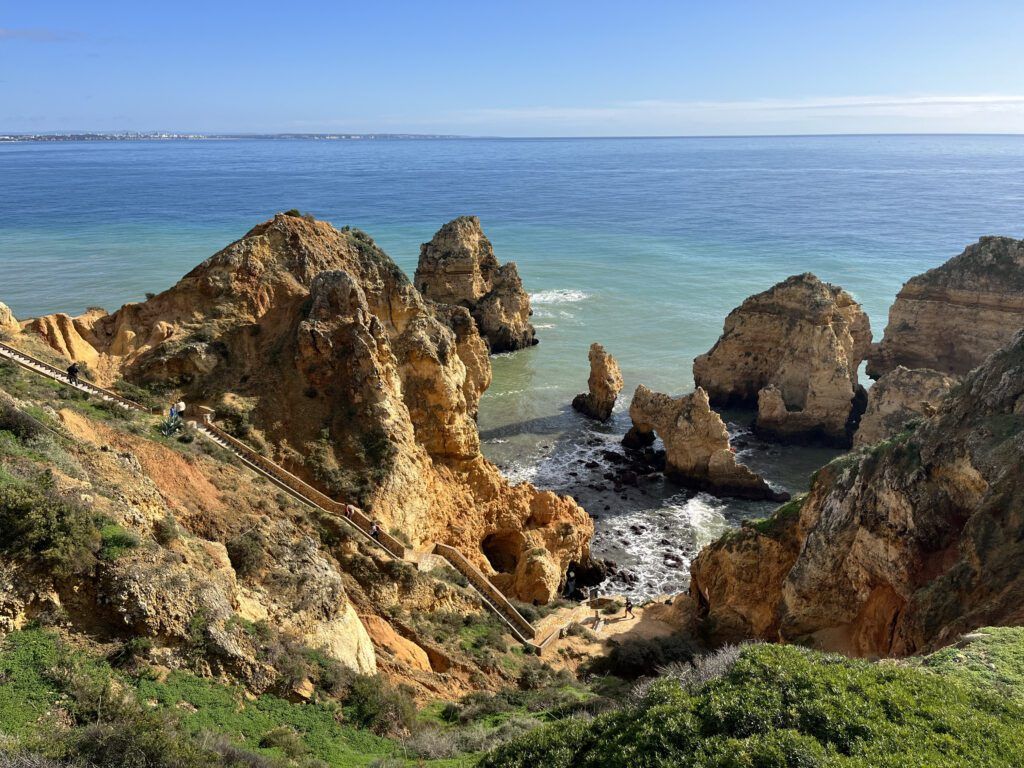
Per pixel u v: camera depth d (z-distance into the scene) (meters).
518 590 38.06
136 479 22.36
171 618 18.23
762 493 53.09
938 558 25.52
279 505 28.55
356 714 20.52
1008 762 13.15
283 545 24.53
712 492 54.09
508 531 41.62
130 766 14.11
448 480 40.16
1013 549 21.86
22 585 16.58
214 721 17.11
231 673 18.73
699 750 13.99
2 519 17.03
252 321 39.22
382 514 33.22
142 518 20.38
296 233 42.72
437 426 40.06
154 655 17.41
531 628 32.84
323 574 24.22
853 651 27.94
